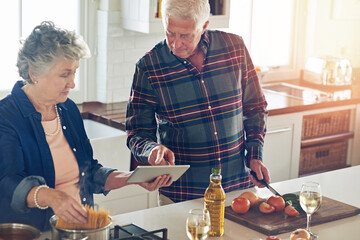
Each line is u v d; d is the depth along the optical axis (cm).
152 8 379
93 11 411
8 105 208
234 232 213
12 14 384
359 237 212
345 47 521
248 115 272
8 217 203
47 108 217
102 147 346
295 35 507
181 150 258
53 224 186
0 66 387
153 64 254
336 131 453
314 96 449
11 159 202
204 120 255
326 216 223
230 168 262
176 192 262
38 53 197
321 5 501
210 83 255
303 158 443
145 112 258
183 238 206
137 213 228
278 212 226
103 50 411
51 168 213
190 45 237
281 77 507
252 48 491
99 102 424
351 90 475
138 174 197
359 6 504
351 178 282
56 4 399
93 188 229
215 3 404
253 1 481
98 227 186
